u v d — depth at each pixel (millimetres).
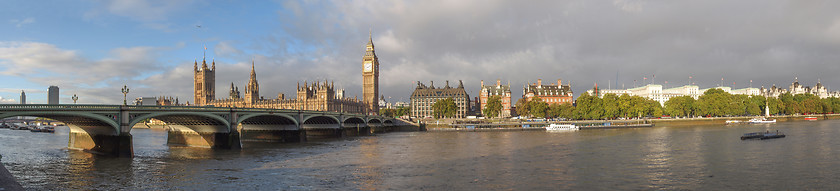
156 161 69000
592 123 194375
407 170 60219
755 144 89500
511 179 53062
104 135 73688
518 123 190375
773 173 55000
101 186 48969
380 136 143000
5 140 113688
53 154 75000
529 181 51719
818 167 58938
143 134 151000
